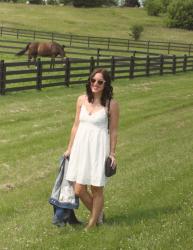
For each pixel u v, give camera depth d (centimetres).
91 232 610
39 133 1294
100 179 596
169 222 646
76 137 607
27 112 1572
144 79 2728
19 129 1327
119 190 793
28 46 3167
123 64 2636
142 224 639
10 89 1923
